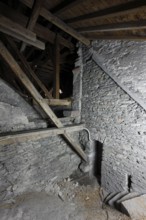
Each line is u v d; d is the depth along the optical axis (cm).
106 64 394
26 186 361
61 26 342
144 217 309
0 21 215
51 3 291
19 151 335
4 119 311
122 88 364
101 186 445
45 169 396
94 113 440
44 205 346
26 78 298
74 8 292
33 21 279
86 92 455
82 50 455
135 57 338
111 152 413
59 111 535
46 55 552
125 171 387
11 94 336
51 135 363
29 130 339
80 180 457
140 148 354
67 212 339
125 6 232
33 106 391
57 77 451
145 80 326
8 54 261
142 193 361
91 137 459
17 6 356
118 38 343
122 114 377
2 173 315
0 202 319
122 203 338
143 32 295
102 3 252
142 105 334
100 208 361
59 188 413
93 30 340
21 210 321
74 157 479
